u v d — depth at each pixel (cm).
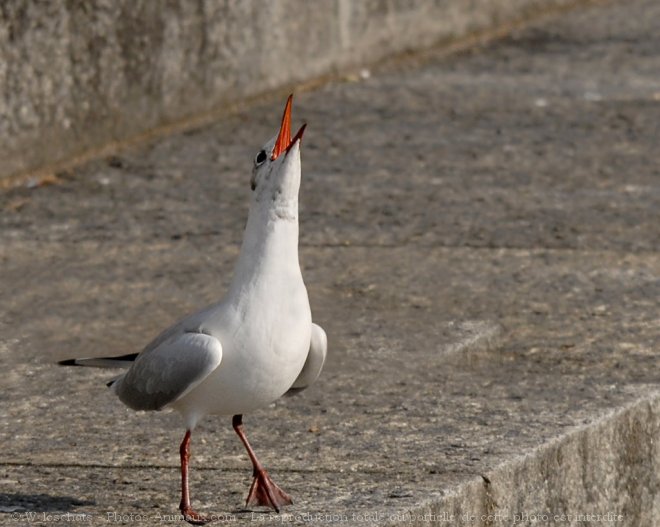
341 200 1435
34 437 865
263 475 748
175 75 1694
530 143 1666
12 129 1480
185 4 1691
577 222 1362
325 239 1305
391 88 1938
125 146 1622
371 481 787
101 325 1090
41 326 1086
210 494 771
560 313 1113
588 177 1525
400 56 2114
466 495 780
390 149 1636
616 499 903
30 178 1499
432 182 1505
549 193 1464
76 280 1195
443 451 834
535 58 2148
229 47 1775
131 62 1625
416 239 1308
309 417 897
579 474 871
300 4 1892
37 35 1491
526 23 2397
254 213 708
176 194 1460
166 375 698
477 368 1004
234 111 1791
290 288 705
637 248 1284
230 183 1502
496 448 836
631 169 1555
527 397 933
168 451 842
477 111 1819
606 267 1229
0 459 827
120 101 1617
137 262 1245
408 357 1015
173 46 1684
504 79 2008
